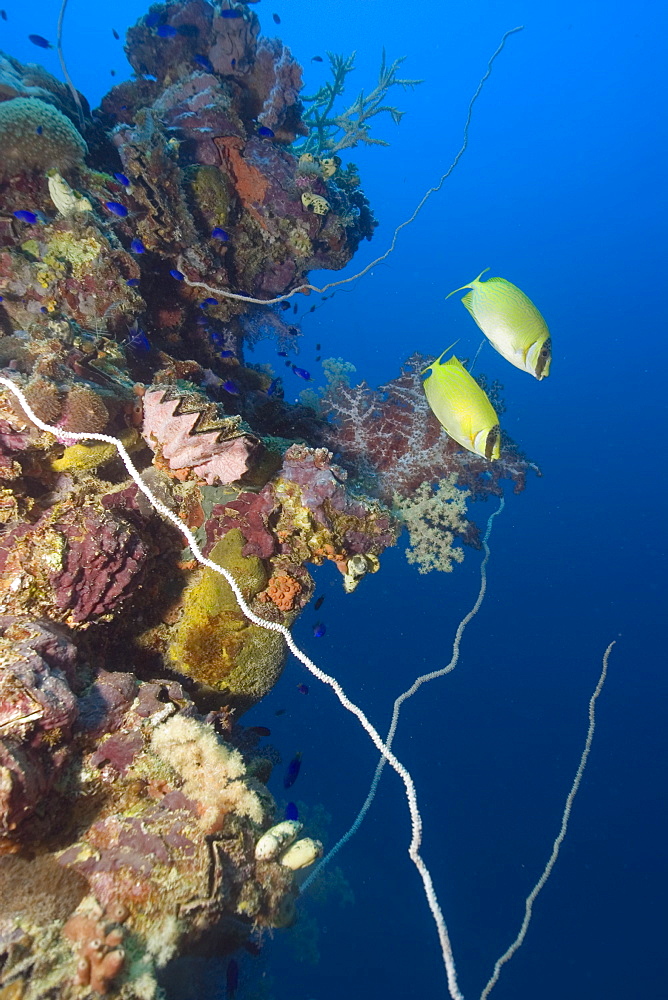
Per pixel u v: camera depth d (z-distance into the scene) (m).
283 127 6.40
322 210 5.97
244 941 2.89
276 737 15.10
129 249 5.01
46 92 5.29
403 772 2.34
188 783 2.69
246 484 4.06
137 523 3.75
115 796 2.67
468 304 3.25
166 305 5.58
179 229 5.13
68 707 2.39
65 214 4.51
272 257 6.39
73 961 2.08
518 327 3.00
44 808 2.50
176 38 6.05
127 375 4.24
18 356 3.78
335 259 6.71
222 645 3.87
